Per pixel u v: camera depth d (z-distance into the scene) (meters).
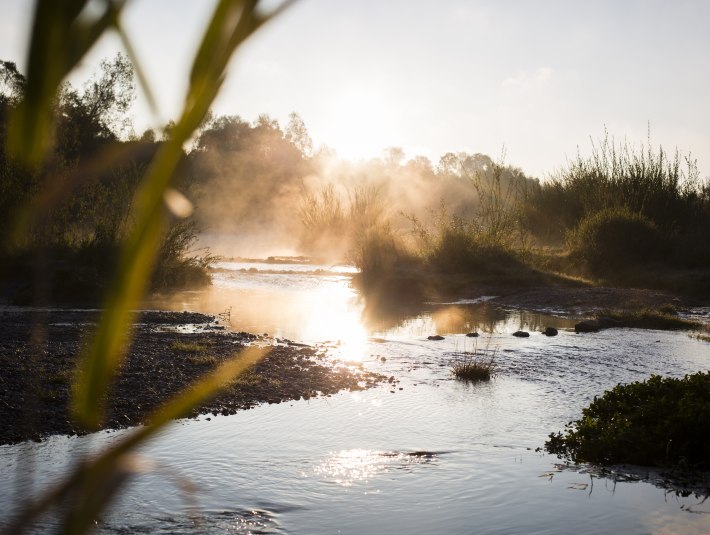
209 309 16.22
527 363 10.75
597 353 11.62
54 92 0.39
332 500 5.34
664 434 6.20
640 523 4.89
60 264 17.08
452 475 5.92
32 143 0.40
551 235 27.94
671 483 5.68
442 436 7.04
